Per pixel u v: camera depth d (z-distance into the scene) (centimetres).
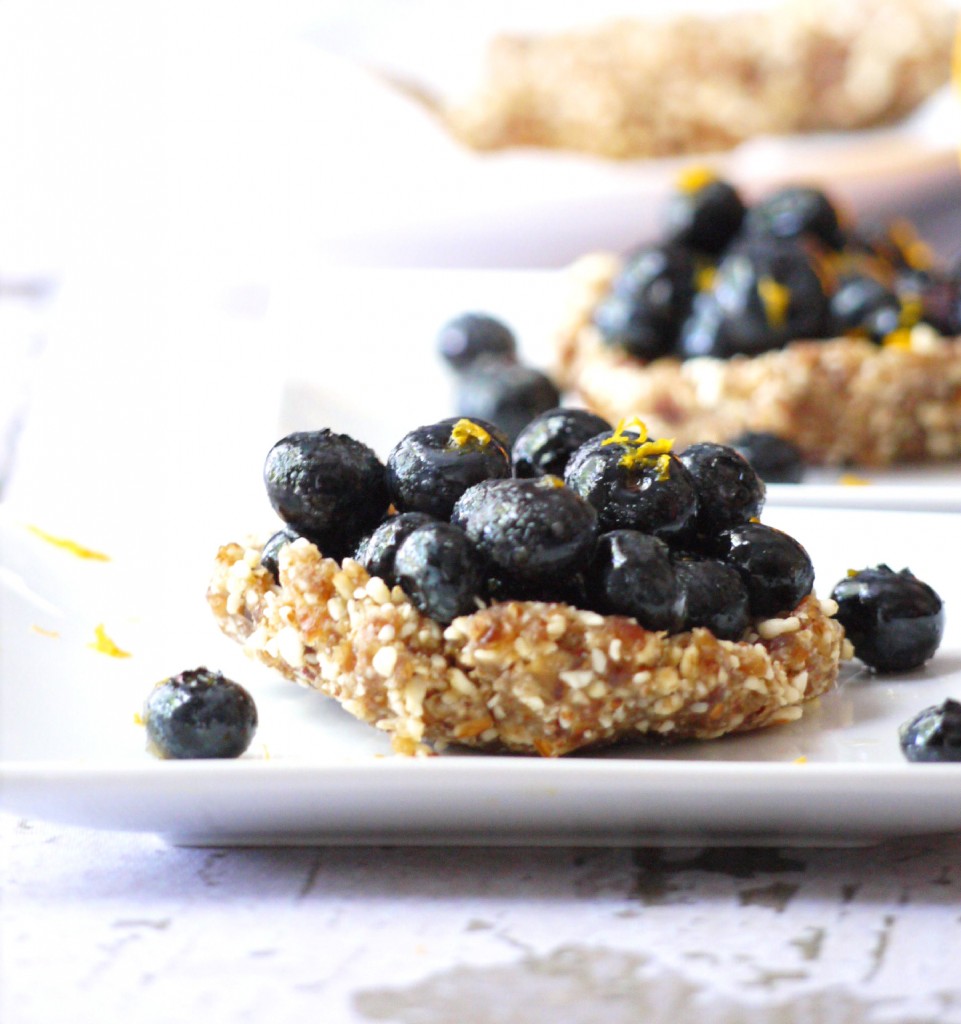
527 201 72
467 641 31
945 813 29
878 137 81
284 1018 26
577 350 55
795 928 28
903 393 49
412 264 74
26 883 29
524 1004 26
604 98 80
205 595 35
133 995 27
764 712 32
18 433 51
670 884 29
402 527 32
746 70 82
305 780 29
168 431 51
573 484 33
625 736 32
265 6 94
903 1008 26
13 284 70
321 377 52
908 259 55
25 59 92
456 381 53
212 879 29
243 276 68
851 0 83
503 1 93
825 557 38
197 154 83
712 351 51
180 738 32
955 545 38
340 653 32
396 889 29
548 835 30
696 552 34
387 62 93
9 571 36
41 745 33
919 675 34
